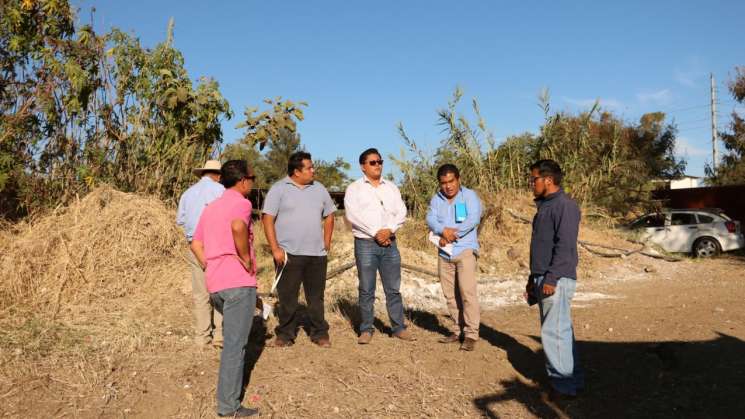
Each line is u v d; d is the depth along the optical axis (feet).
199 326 17.74
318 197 18.08
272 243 17.39
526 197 44.55
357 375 15.67
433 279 31.81
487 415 13.50
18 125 26.81
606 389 14.88
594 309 25.12
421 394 14.58
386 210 18.47
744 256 45.47
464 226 17.92
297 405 13.82
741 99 85.56
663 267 39.40
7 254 21.76
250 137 32.42
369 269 18.45
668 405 13.75
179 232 26.71
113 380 14.70
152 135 31.60
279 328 18.17
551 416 13.42
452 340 18.90
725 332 19.69
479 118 46.42
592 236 44.47
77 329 18.20
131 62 30.99
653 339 19.19
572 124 50.83
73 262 22.24
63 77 28.22
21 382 13.99
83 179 28.68
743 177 91.45
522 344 19.08
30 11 27.71
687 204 62.39
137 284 23.39
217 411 13.25
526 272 35.76
